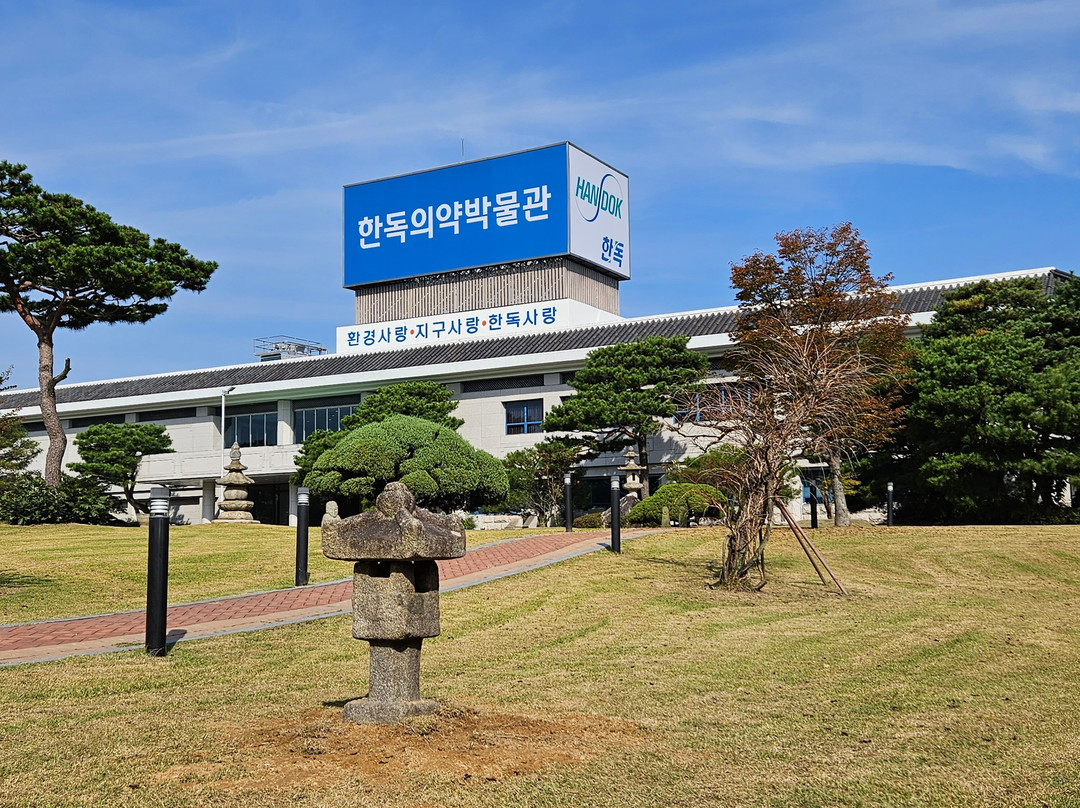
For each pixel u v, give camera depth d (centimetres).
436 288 5100
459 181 5034
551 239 4772
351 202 5319
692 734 701
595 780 582
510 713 734
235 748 632
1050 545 2148
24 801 534
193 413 5009
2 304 2900
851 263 2638
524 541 2248
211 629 1184
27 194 2731
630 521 2994
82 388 5428
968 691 861
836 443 1805
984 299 3112
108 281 2742
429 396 4019
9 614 1336
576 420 3347
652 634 1176
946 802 547
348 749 617
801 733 707
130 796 541
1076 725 730
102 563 1822
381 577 679
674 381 3381
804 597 1505
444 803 534
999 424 2623
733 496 1678
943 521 2989
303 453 4125
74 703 785
